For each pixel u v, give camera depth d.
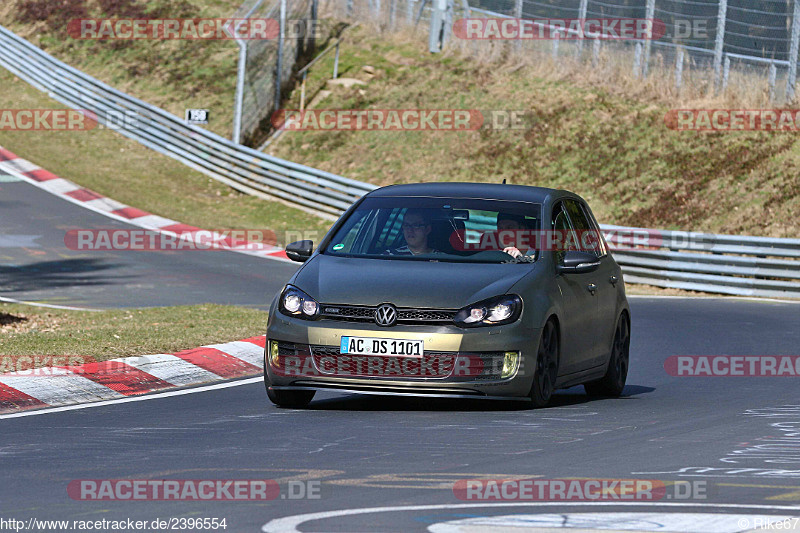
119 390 37.62
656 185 108.25
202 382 40.50
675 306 71.69
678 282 87.12
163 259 86.81
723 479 23.25
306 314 32.44
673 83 123.12
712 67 121.00
